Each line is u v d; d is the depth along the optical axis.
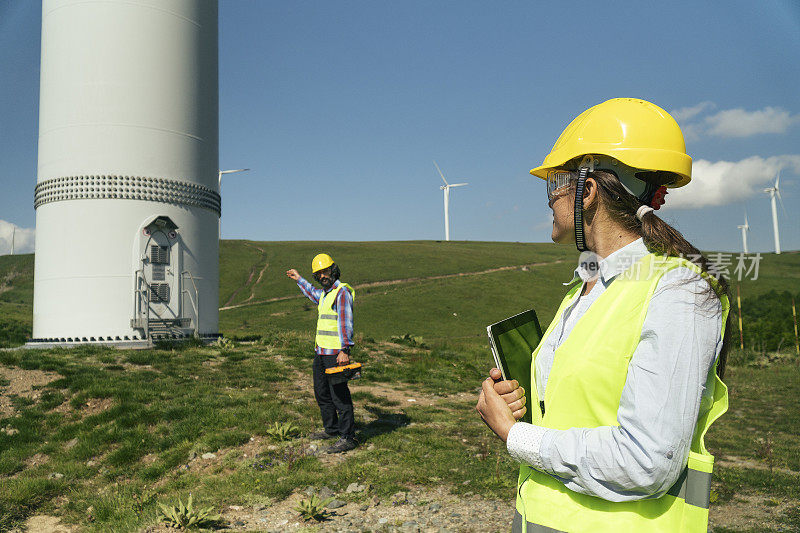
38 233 14.62
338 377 6.61
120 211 13.88
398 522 4.68
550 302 62.81
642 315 1.09
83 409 8.40
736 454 7.25
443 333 48.38
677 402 1.00
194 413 7.94
